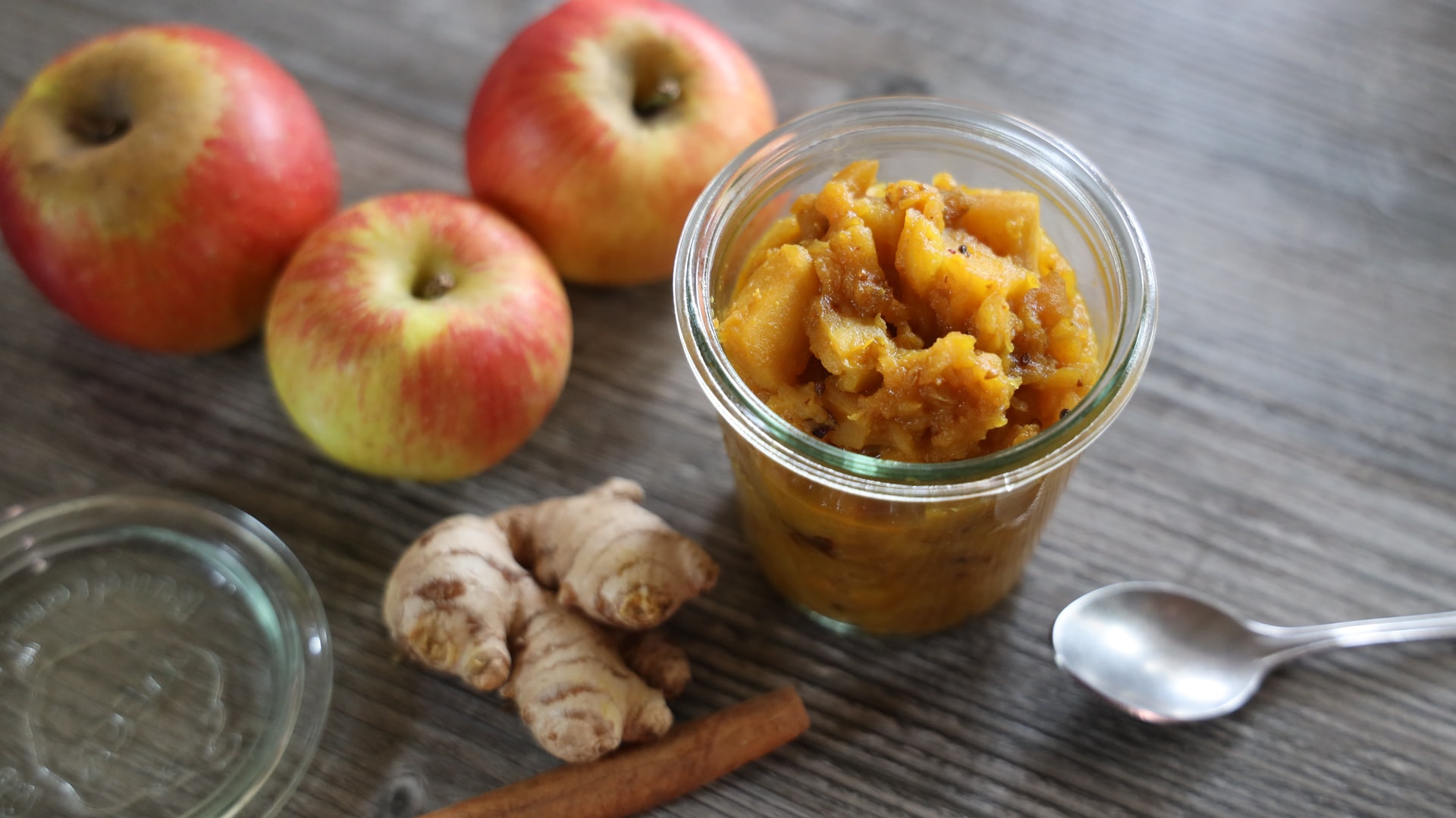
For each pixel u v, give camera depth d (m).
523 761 0.40
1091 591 0.42
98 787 0.40
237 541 0.42
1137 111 0.48
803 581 0.40
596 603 0.39
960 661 0.41
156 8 0.50
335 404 0.40
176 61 0.42
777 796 0.39
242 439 0.44
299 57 0.49
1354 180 0.47
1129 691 0.40
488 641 0.38
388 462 0.42
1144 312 0.35
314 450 0.44
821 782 0.39
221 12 0.50
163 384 0.45
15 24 0.49
